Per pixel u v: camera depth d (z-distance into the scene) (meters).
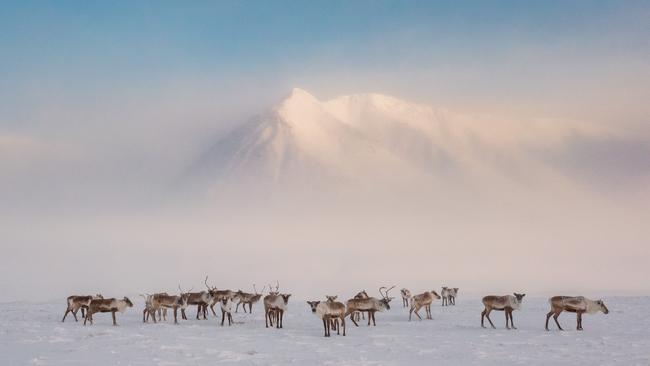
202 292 41.28
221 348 28.70
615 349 28.41
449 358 26.61
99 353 27.25
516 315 43.72
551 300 35.56
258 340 31.20
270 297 36.62
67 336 31.75
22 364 24.70
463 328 36.28
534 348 28.89
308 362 25.58
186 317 41.78
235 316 43.25
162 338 31.36
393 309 48.81
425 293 41.03
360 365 25.00
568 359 26.06
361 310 37.47
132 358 26.16
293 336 32.75
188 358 26.31
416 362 25.66
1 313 44.81
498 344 30.05
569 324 38.28
